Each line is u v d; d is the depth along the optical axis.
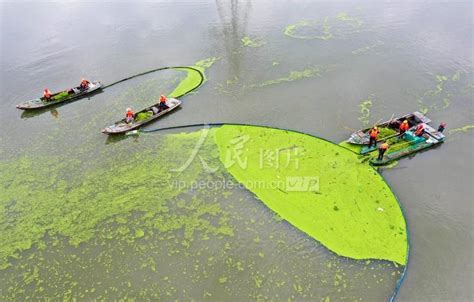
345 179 20.03
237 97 28.30
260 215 18.64
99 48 37.72
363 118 25.16
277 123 25.02
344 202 18.80
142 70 33.19
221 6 47.59
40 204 20.09
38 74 33.38
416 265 15.99
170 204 19.66
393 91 28.14
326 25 40.44
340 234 17.41
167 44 37.81
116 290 15.91
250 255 16.97
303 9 45.41
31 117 27.67
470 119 24.78
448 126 24.14
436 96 27.39
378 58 33.03
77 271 16.75
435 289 15.13
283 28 40.12
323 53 34.31
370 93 27.97
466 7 44.38
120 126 24.94
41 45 38.88
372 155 21.38
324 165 20.98
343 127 24.31
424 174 20.44
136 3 50.38
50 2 52.56
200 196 19.94
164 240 17.86
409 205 18.72
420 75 30.19
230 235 17.88
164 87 30.28
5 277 16.66
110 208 19.67
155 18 44.81
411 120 24.06
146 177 21.36
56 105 28.75
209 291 15.66
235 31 39.94
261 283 15.85
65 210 19.69
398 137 22.25
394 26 39.47
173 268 16.64
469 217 18.05
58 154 23.62
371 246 16.80
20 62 35.59
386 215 18.06
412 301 14.77
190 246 17.52
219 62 33.69
